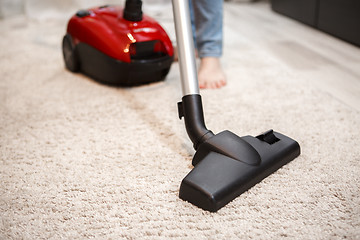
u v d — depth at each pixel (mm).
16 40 1717
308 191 727
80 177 795
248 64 1376
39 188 766
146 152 877
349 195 713
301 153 847
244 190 711
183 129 974
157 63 1160
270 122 984
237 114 1028
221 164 710
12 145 924
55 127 1000
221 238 623
